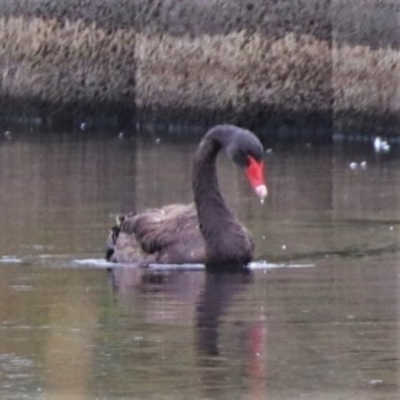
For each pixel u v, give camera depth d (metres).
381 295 12.59
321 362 10.45
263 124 24.31
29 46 26.78
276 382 9.96
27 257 14.38
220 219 14.12
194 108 24.89
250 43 24.19
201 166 14.26
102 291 12.88
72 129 25.84
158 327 11.49
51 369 10.29
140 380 10.02
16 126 26.44
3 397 9.62
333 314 11.88
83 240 15.17
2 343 11.00
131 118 26.00
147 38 25.34
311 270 13.73
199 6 24.58
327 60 23.62
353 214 16.50
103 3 25.98
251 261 14.12
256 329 11.41
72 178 19.41
